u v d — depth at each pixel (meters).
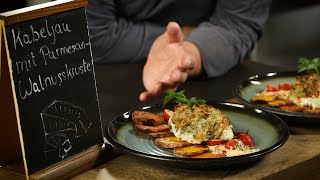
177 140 1.03
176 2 1.93
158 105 1.16
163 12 1.96
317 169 1.04
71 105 0.97
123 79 1.53
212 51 1.58
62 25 0.94
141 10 1.96
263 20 1.87
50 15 0.92
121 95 1.39
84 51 0.98
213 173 0.96
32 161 0.91
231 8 1.82
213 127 1.04
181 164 0.92
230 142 1.01
